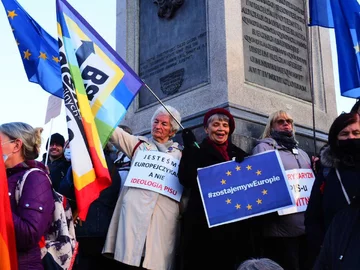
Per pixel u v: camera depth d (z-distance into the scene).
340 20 4.81
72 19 3.62
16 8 4.30
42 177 2.59
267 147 3.87
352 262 1.99
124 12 6.91
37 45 4.34
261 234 3.66
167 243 3.59
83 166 3.01
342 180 2.62
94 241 3.94
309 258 2.79
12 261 2.31
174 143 4.04
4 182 2.35
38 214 2.43
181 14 6.01
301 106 5.83
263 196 3.40
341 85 4.64
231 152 3.73
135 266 3.46
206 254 3.35
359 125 2.65
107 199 3.95
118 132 3.94
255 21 5.68
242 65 5.27
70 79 3.28
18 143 2.68
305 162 3.93
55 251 2.62
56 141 4.78
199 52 5.58
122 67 3.80
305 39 6.36
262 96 5.33
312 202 2.89
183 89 5.68
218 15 5.37
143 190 3.66
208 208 3.39
